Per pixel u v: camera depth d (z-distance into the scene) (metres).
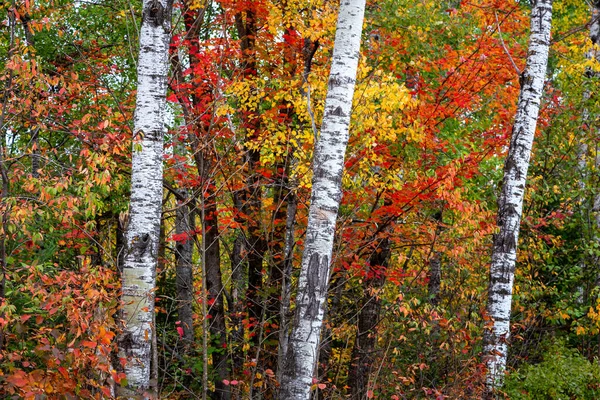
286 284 9.58
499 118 11.66
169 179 10.89
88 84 9.73
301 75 9.55
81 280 6.12
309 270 6.45
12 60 6.88
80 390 5.23
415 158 9.58
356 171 9.35
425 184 9.26
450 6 11.41
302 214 10.48
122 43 12.40
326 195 6.57
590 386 8.83
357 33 6.82
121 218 6.72
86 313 5.58
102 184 6.60
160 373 10.51
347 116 6.73
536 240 12.48
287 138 9.16
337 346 13.02
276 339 10.85
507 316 9.26
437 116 10.24
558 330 12.34
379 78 8.84
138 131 6.62
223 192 10.95
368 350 10.68
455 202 9.00
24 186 7.14
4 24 7.47
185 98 10.15
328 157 6.63
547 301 12.59
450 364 9.52
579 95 12.20
